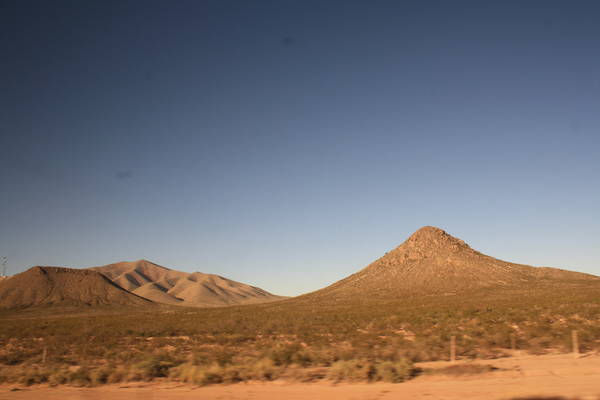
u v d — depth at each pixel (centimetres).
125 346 2883
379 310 5747
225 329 3944
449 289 10656
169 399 1314
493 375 1534
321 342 2684
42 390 1503
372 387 1373
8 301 14112
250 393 1352
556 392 1238
